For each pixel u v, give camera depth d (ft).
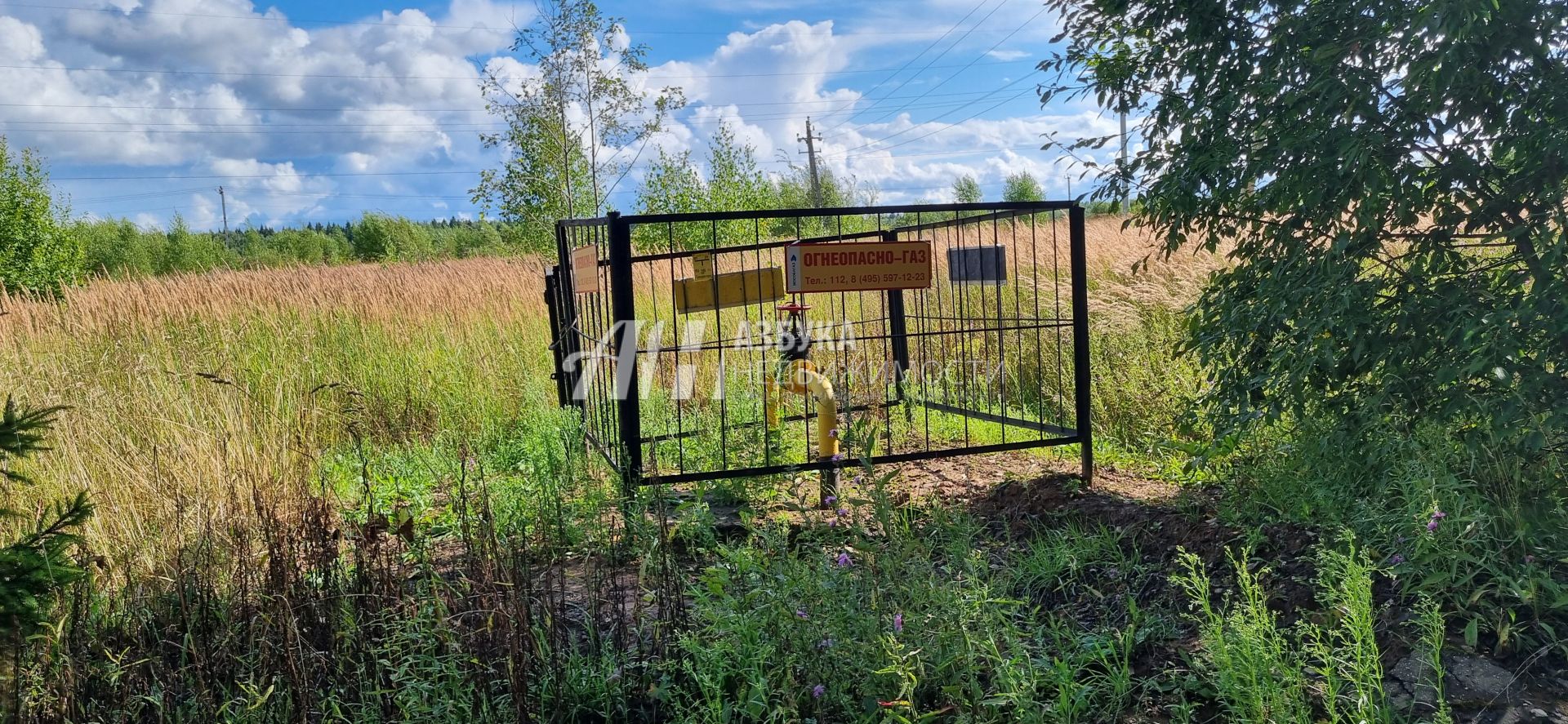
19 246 78.59
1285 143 12.03
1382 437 11.72
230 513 13.14
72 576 8.54
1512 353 10.51
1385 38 11.78
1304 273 12.99
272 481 15.93
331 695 9.64
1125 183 14.96
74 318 32.42
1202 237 15.31
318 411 21.49
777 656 9.62
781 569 10.18
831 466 15.70
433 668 9.57
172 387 21.04
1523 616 9.60
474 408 26.27
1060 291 31.96
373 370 28.71
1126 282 31.24
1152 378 21.89
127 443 16.81
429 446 23.84
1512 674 8.96
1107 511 14.88
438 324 34.83
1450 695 8.77
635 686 9.94
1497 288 11.83
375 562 11.66
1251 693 8.31
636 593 12.35
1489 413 10.75
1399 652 9.43
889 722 8.96
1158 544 13.34
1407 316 11.89
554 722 9.45
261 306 35.42
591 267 17.81
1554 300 10.78
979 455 20.20
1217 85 13.75
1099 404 22.40
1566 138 10.73
